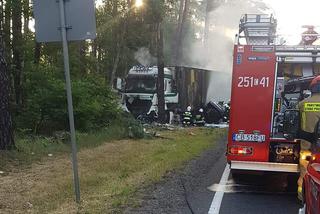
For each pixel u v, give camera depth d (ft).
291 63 30.76
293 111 25.46
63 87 53.21
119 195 27.63
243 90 30.58
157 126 76.28
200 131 72.43
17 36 62.49
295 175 31.27
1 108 38.42
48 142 45.70
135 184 30.76
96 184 30.66
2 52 38.14
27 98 56.75
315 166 17.47
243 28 37.65
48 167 35.63
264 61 30.40
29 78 57.16
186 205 26.68
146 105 92.32
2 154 37.14
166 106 92.84
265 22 37.14
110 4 87.97
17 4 60.49
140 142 54.03
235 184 33.63
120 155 43.14
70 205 25.26
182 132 69.46
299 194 27.25
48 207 24.84
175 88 94.58
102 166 36.88
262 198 29.91
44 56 72.79
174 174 35.14
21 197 26.73
